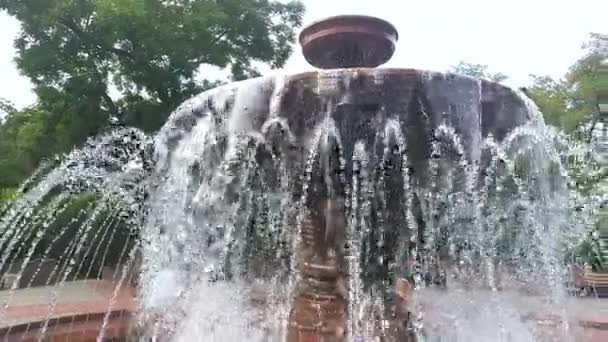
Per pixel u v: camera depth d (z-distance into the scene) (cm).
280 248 507
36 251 1126
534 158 486
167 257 702
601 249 839
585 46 1642
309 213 452
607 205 762
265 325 505
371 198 428
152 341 559
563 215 632
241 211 517
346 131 395
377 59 485
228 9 1641
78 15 1477
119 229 1114
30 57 1485
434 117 392
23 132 1686
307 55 496
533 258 643
